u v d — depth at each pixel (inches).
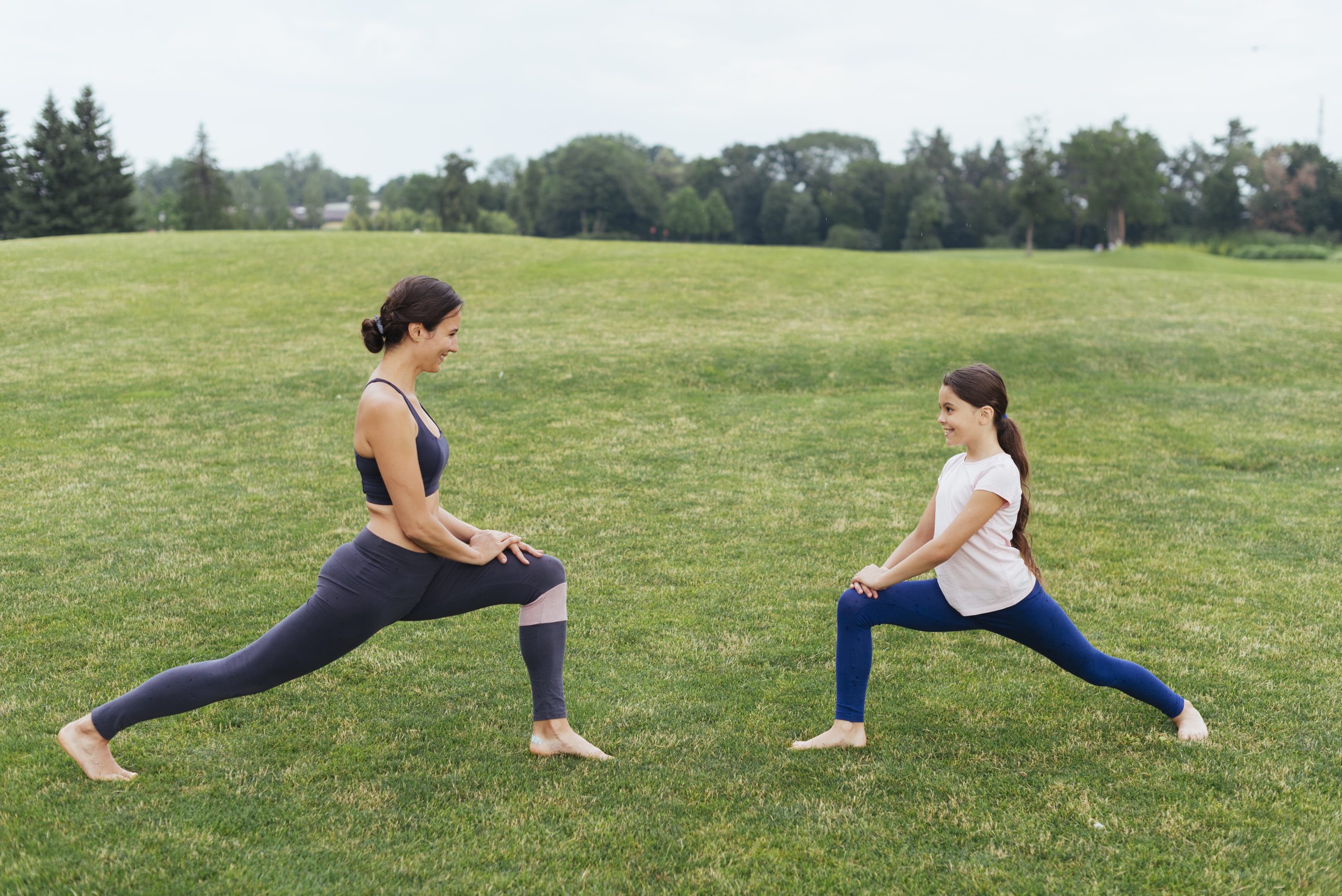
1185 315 677.3
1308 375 517.0
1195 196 4431.6
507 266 889.5
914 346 572.4
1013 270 915.4
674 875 107.2
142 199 4306.1
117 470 324.8
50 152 2454.5
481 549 128.8
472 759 136.4
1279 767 132.8
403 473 118.3
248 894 102.2
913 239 4111.7
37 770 128.6
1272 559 240.1
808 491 308.7
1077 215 3956.7
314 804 122.5
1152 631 190.7
